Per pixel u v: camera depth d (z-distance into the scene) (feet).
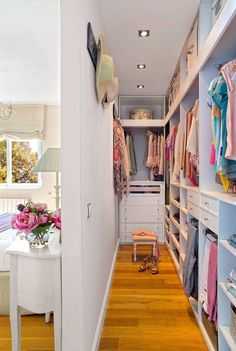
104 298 7.73
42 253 4.86
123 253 13.09
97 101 6.55
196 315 7.15
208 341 6.02
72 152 4.65
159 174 14.76
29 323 6.95
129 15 7.54
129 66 11.03
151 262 11.45
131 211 14.62
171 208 12.42
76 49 4.58
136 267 11.14
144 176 16.29
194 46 7.92
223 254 5.36
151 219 14.65
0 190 16.69
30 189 16.62
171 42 9.05
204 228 6.81
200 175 6.75
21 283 5.05
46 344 6.13
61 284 4.83
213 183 6.71
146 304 8.05
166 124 14.03
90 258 5.56
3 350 5.92
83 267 4.82
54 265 4.84
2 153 17.12
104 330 6.74
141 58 10.27
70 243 4.71
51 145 16.53
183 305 7.99
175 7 7.23
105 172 8.27
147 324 7.00
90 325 5.53
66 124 4.63
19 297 5.08
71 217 4.69
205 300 6.21
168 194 14.42
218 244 5.41
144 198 14.64
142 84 13.15
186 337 6.45
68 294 4.74
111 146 10.19
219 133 5.07
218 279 5.42
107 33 8.48
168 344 6.18
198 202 7.00
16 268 5.06
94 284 6.07
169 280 9.78
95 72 6.08
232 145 4.53
